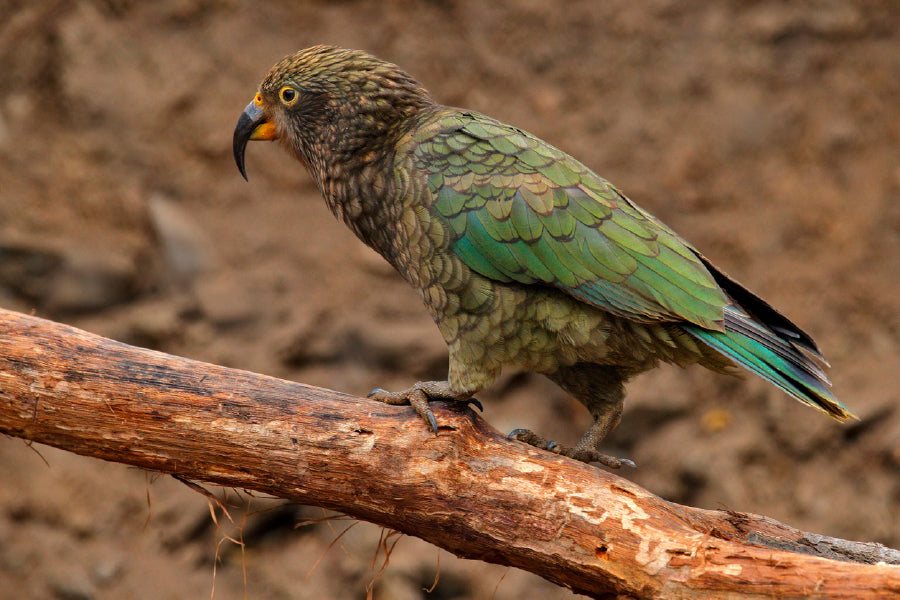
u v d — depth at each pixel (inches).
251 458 223.9
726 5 558.6
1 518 474.6
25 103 536.4
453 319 257.1
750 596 196.2
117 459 229.9
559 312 249.9
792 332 257.0
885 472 483.2
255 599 471.8
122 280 511.8
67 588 466.0
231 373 228.2
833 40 549.3
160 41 549.3
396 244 264.2
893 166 529.3
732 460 487.2
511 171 251.8
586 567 211.5
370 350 506.0
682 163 536.4
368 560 474.3
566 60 554.3
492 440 226.4
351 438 222.4
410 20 560.1
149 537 478.9
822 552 231.9
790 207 527.2
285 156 540.4
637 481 493.0
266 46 553.6
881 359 502.0
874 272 515.5
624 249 246.2
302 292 518.3
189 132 537.6
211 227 525.3
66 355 225.8
